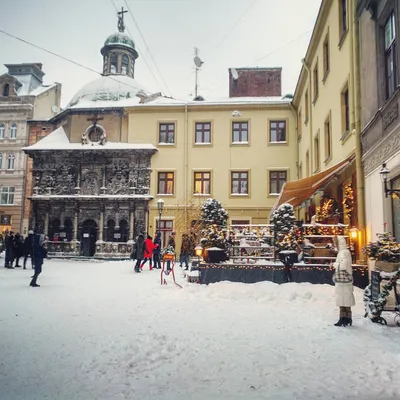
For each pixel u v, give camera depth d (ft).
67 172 129.29
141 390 17.13
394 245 33.06
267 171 122.11
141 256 71.46
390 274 31.68
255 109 124.67
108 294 44.45
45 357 21.59
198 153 124.67
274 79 134.62
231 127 124.88
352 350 23.22
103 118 130.00
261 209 120.67
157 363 20.81
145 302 39.58
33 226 127.65
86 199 125.49
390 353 22.59
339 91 66.74
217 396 16.55
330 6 73.05
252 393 16.88
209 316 32.99
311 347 23.89
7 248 76.38
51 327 28.40
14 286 49.83
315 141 90.84
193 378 18.66
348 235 54.44
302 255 53.42
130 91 140.97
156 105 126.31
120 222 126.00
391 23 43.91
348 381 18.29
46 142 132.05
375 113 47.52
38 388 17.28
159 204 97.14
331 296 42.09
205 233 57.06
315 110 88.58
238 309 36.42
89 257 120.98
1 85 163.53
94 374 19.08
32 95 159.84
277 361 21.18
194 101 128.77
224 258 54.54
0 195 154.30
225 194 122.21
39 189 129.29
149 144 125.90
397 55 40.60
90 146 127.24
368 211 50.42
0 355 21.89
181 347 23.72
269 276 51.01
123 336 25.95
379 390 17.20
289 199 73.51
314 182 65.26
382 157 44.88
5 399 16.06
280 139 123.75
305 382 18.17
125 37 161.58
